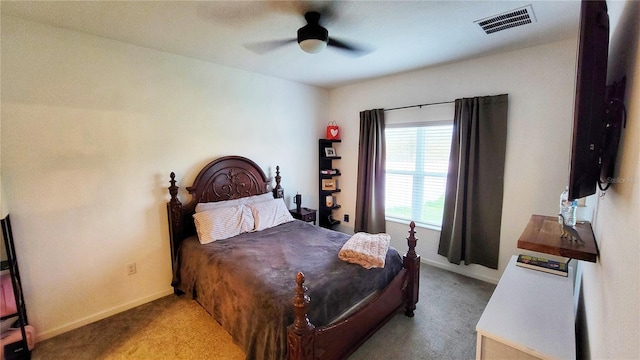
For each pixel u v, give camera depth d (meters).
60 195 2.29
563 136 2.64
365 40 2.53
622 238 0.84
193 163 3.08
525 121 2.83
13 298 2.07
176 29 2.27
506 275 1.93
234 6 1.92
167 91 2.84
